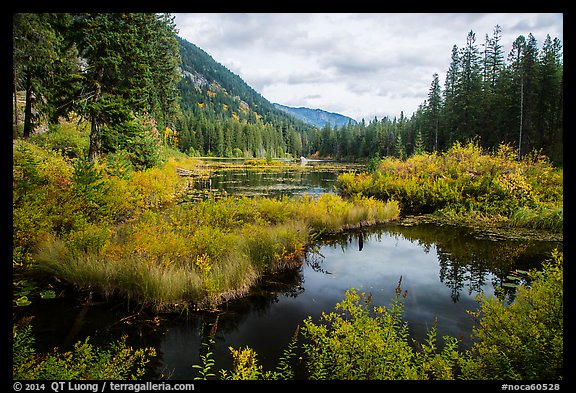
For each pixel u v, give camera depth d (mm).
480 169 15000
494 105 33000
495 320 3416
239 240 7371
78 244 6336
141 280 5387
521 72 29781
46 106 17266
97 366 3162
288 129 124812
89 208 8320
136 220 9672
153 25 22453
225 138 85438
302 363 3982
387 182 16375
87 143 19047
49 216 6844
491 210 12500
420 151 36438
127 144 15922
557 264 3391
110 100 14367
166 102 30969
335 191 19750
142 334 4672
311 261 8016
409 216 13094
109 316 5059
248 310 5512
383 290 6336
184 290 5480
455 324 4949
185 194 17125
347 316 5207
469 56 37281
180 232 7633
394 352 3145
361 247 9250
